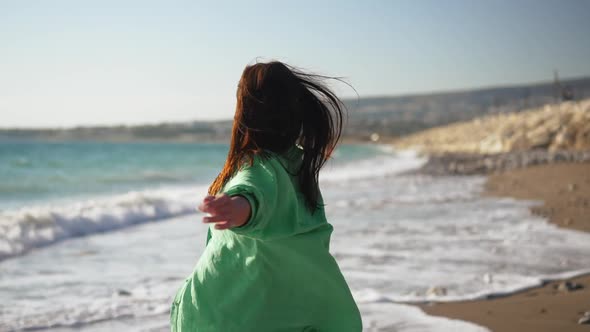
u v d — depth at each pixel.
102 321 4.12
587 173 16.41
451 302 4.56
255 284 1.65
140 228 9.26
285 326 1.67
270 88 1.68
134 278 5.61
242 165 1.63
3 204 13.91
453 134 72.69
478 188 15.77
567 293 4.84
